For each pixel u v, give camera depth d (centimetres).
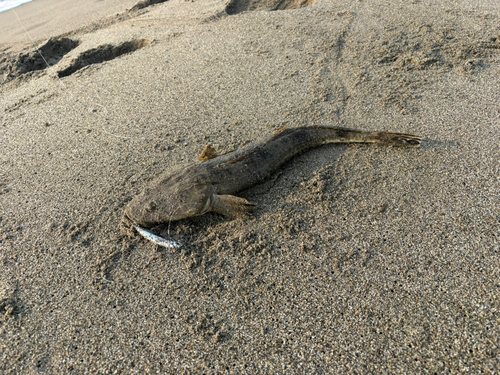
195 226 48
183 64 81
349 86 69
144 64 84
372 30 82
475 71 68
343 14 90
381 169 53
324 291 41
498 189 48
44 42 99
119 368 38
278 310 40
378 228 46
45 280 45
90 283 44
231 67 78
